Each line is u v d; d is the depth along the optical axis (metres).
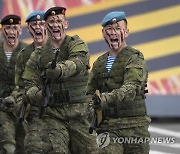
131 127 18.58
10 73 22.83
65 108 17.91
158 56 41.25
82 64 17.30
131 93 17.53
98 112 17.69
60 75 16.67
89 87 18.94
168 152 31.66
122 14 18.53
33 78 18.11
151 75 41.41
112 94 17.19
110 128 18.58
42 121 17.94
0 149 22.50
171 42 41.19
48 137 17.67
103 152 18.42
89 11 40.81
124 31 18.56
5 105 20.75
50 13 17.77
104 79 18.69
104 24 18.52
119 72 18.41
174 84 41.50
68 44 17.84
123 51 18.48
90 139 18.14
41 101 17.11
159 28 41.16
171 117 42.06
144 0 41.06
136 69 17.91
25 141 18.02
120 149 18.53
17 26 22.94
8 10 40.22
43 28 21.34
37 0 40.38
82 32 40.78
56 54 16.45
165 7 41.16
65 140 17.77
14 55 22.92
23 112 19.05
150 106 41.72
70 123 17.98
